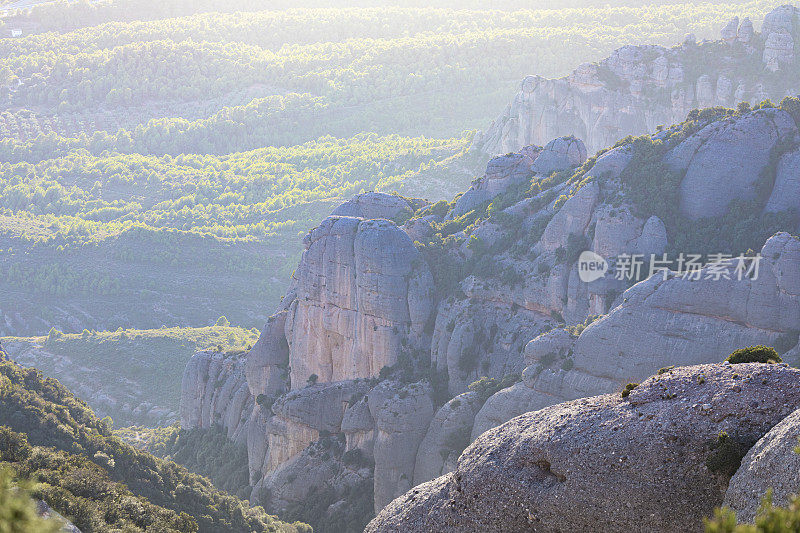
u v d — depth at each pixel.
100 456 92.19
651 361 83.81
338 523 101.56
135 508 76.31
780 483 34.69
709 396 40.44
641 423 40.91
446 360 106.56
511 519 43.03
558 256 103.62
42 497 66.75
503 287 107.25
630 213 100.31
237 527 93.81
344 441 108.44
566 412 44.19
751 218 96.06
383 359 109.62
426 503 47.09
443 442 96.19
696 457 38.97
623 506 39.88
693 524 38.47
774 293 81.12
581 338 88.19
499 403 91.19
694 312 84.19
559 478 42.06
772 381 39.75
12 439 81.94
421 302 109.88
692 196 99.88
